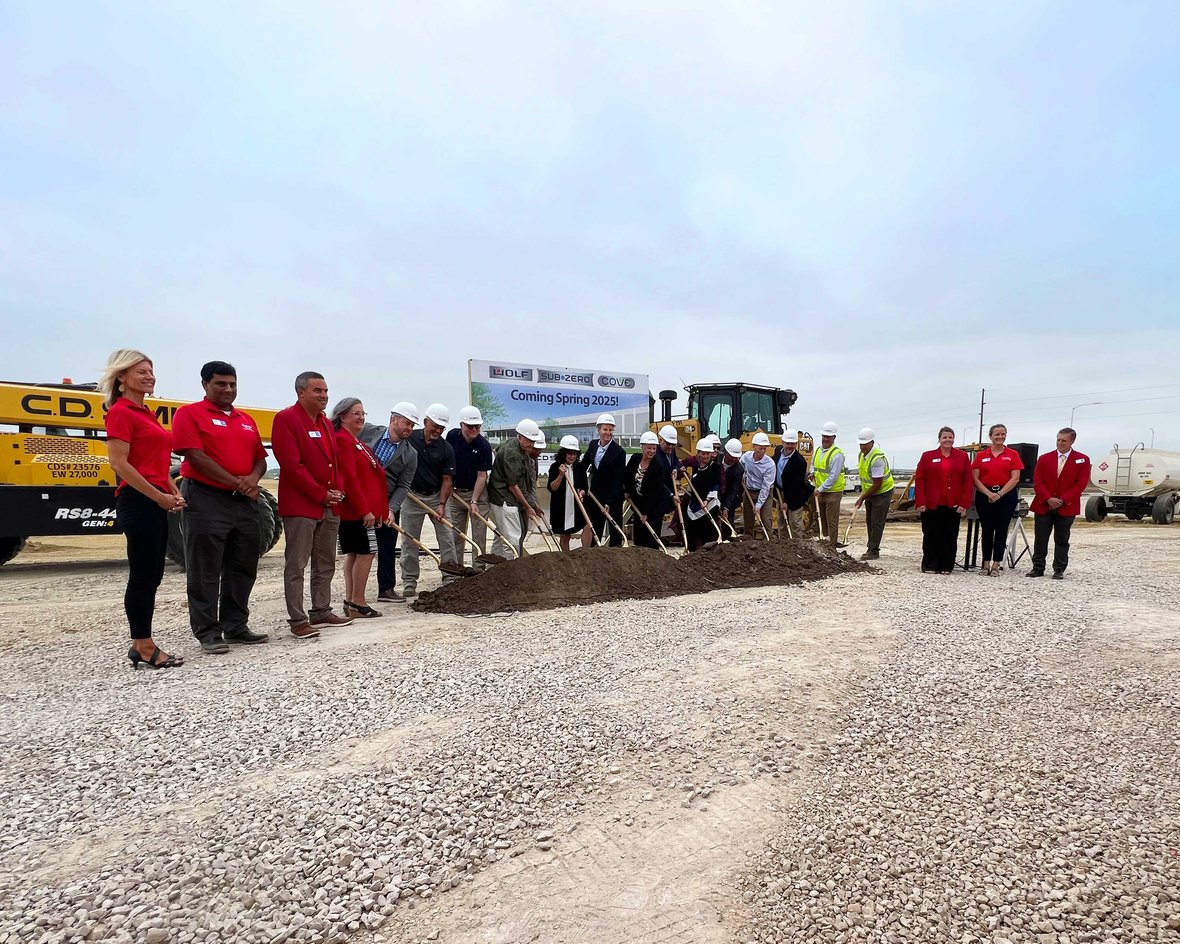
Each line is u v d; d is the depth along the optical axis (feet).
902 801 8.50
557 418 42.73
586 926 6.30
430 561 34.09
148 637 14.21
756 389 41.24
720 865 7.22
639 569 22.84
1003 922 6.40
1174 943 6.10
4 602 23.21
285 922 6.26
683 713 11.01
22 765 9.34
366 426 27.35
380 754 9.54
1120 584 24.09
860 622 17.34
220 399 15.21
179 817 7.97
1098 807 8.40
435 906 6.55
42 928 6.11
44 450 29.50
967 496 26.50
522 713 10.96
